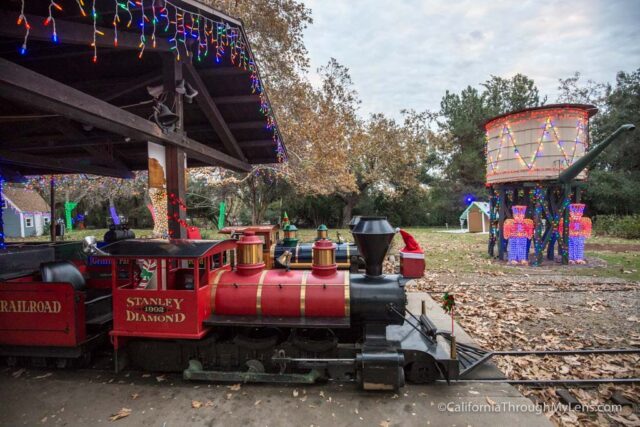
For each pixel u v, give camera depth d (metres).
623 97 26.67
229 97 7.62
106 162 10.69
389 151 28.86
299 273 4.85
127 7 4.27
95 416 3.77
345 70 17.44
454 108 35.28
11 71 3.34
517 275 10.58
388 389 4.09
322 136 17.05
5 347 4.73
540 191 12.14
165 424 3.61
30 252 6.55
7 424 3.64
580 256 12.34
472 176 33.97
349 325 4.18
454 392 4.14
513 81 33.53
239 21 5.77
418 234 25.08
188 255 4.29
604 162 27.34
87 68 6.44
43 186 24.91
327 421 3.63
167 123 5.73
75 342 4.62
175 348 4.64
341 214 36.69
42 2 3.91
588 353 5.15
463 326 6.38
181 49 5.94
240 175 20.22
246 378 4.34
